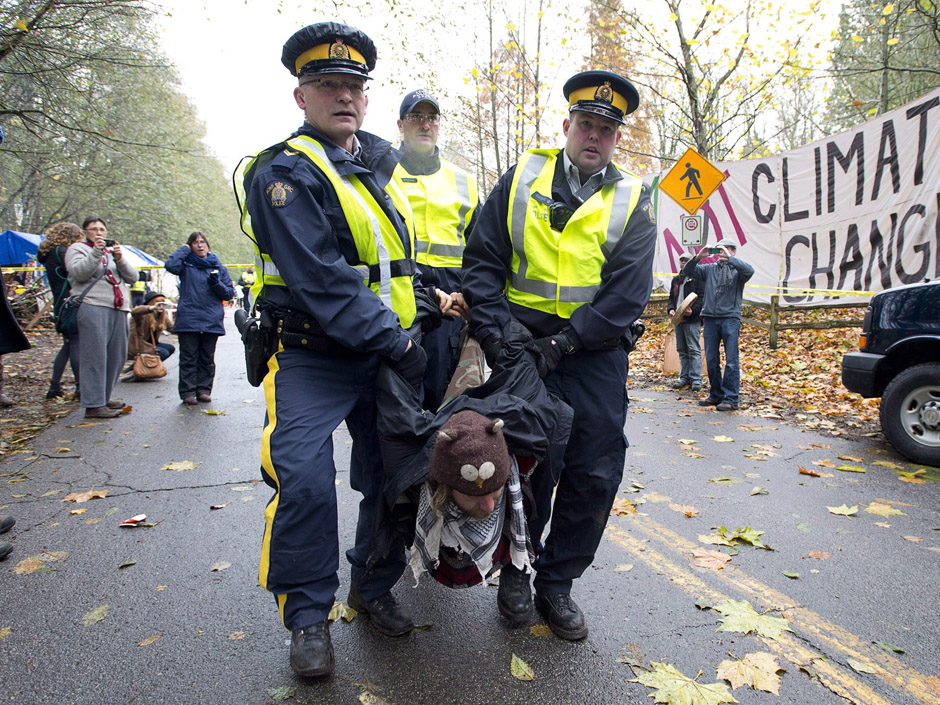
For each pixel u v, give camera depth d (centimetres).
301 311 231
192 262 720
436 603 288
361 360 238
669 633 263
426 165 379
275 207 219
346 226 231
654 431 623
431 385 346
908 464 493
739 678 232
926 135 877
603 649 251
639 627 267
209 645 254
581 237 250
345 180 236
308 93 237
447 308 275
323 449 223
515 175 263
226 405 731
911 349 514
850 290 991
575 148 256
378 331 219
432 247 365
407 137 377
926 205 884
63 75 1012
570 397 252
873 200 951
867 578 309
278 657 246
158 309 924
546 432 230
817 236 1035
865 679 233
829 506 405
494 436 203
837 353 948
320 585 224
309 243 217
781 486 447
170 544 350
